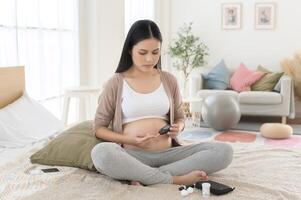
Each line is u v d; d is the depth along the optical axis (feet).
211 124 13.34
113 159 5.03
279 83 15.08
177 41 17.81
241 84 15.75
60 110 11.50
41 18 10.30
